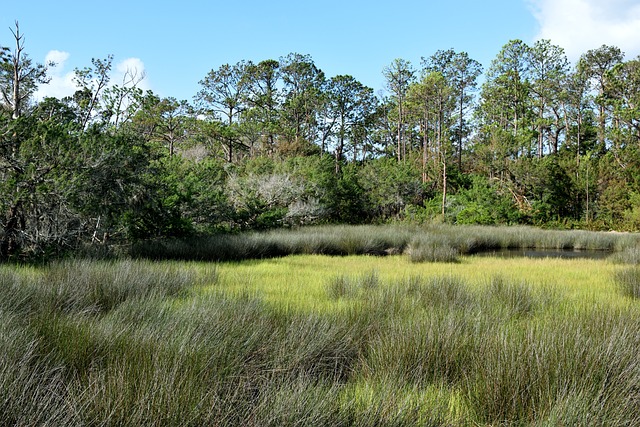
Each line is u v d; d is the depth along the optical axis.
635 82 39.38
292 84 55.28
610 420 3.08
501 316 5.93
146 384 3.10
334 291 7.94
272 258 15.09
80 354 3.81
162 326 4.66
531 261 15.19
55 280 7.02
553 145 54.28
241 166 35.03
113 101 15.27
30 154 10.86
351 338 4.77
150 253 13.38
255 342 4.44
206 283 8.80
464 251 19.58
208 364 3.69
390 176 37.38
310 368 4.11
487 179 40.97
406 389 3.72
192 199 17.59
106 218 12.73
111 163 12.11
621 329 4.77
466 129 52.19
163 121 35.41
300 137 47.41
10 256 11.01
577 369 3.77
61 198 10.95
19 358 3.46
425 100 46.97
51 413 2.77
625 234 27.38
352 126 54.53
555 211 38.59
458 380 3.93
